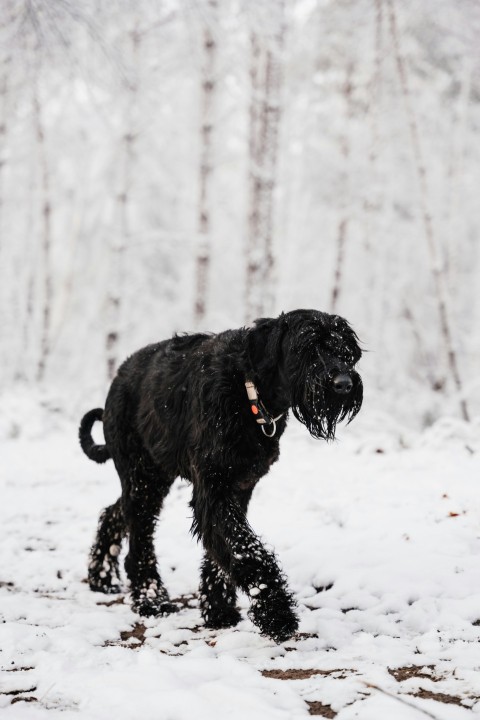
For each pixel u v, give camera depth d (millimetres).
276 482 8477
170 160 22094
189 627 4605
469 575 4867
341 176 19578
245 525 4324
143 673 3512
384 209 20297
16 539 6660
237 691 3279
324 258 24109
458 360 22703
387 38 19500
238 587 4203
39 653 3861
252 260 17328
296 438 11359
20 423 12930
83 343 24297
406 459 9344
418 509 6566
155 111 17172
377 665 3680
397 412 17312
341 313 22500
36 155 20156
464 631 4066
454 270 21141
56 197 23109
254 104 17969
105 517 5680
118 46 11734
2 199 19969
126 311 22969
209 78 17359
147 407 5148
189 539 6516
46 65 12734
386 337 21781
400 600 4617
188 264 24734
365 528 6191
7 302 21531
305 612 4641
